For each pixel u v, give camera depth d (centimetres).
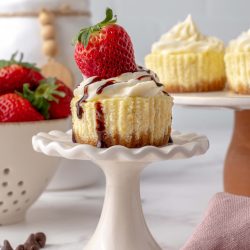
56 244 60
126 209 55
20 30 78
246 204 52
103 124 52
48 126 64
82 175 79
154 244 56
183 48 77
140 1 114
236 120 71
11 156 63
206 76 75
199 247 49
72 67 78
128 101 51
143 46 115
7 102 63
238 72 70
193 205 72
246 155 69
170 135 55
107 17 54
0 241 61
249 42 72
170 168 89
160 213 69
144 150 49
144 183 82
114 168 54
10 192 64
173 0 114
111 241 55
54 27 77
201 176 85
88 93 52
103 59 53
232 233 49
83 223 66
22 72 65
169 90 76
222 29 114
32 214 69
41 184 66
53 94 66
